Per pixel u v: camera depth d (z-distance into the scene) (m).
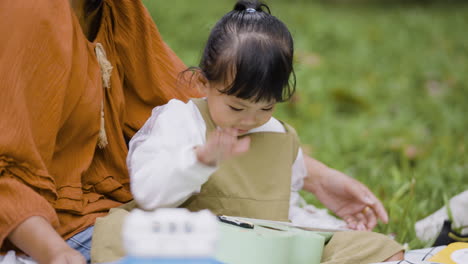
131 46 2.57
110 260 2.02
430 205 3.62
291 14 9.94
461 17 11.08
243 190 2.41
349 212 2.83
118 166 2.50
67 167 2.30
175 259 1.37
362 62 7.90
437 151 4.83
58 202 2.21
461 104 6.43
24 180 2.03
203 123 2.36
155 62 2.61
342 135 5.30
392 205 3.43
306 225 2.74
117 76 2.52
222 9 9.24
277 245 2.02
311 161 2.84
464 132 5.53
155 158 2.17
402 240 3.11
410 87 7.02
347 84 6.88
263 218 2.39
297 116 5.82
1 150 1.99
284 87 2.34
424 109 6.20
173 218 1.37
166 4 8.92
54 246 1.89
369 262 2.19
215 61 2.29
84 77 2.26
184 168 2.02
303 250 2.15
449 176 4.19
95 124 2.33
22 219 1.92
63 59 2.16
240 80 2.21
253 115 2.29
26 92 2.10
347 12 11.31
